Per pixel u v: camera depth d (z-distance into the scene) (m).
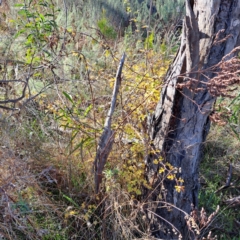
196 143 2.35
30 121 2.95
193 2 2.05
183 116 2.26
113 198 2.43
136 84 2.64
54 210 2.47
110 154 2.59
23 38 3.54
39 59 2.93
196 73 2.11
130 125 2.52
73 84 3.08
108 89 3.04
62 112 2.61
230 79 2.00
